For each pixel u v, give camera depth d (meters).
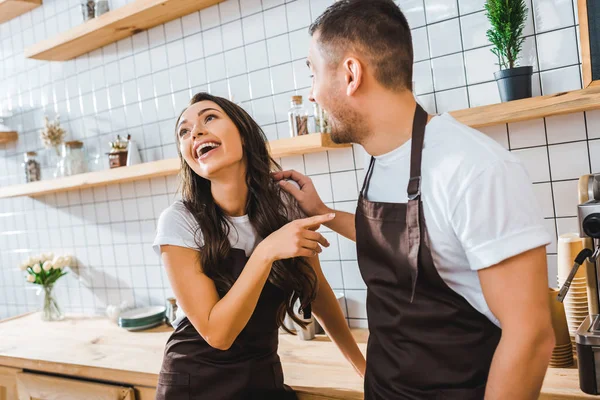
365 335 2.15
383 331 1.18
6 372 2.36
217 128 1.44
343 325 1.70
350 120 1.13
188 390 1.52
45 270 2.95
